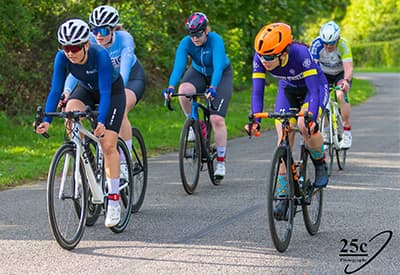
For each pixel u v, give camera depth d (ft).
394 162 53.72
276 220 30.07
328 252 30.35
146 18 94.58
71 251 30.48
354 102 107.86
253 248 30.89
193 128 42.70
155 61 97.19
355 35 325.42
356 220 35.91
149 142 64.95
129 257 29.53
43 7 80.69
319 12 144.05
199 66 44.47
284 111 32.83
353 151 58.85
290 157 30.83
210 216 37.01
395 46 303.89
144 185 38.70
